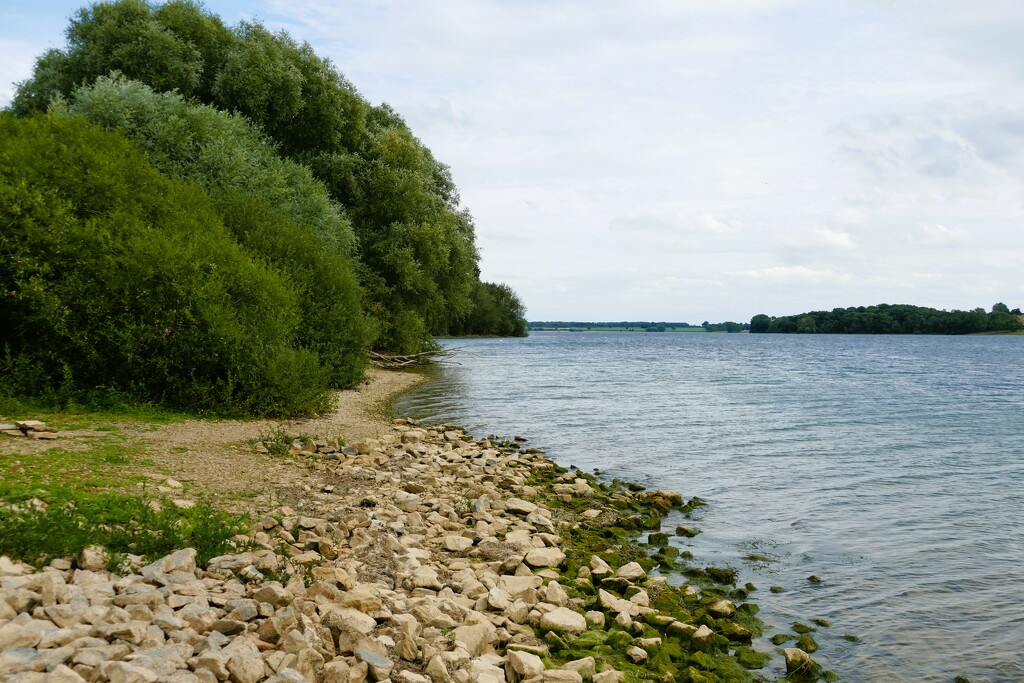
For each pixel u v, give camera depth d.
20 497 7.33
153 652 4.46
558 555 9.01
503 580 7.88
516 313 121.25
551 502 12.47
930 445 19.08
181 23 32.41
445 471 13.80
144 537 6.71
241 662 4.50
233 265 18.66
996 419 24.66
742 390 35.28
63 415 13.89
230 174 25.83
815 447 18.62
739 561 9.59
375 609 6.20
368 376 32.91
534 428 21.47
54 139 18.12
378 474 12.11
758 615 7.82
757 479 14.71
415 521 9.61
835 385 39.12
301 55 36.47
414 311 38.59
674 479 14.71
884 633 7.38
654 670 6.35
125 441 11.84
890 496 13.30
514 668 5.81
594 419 23.55
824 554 9.91
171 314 16.69
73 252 15.75
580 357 70.81
